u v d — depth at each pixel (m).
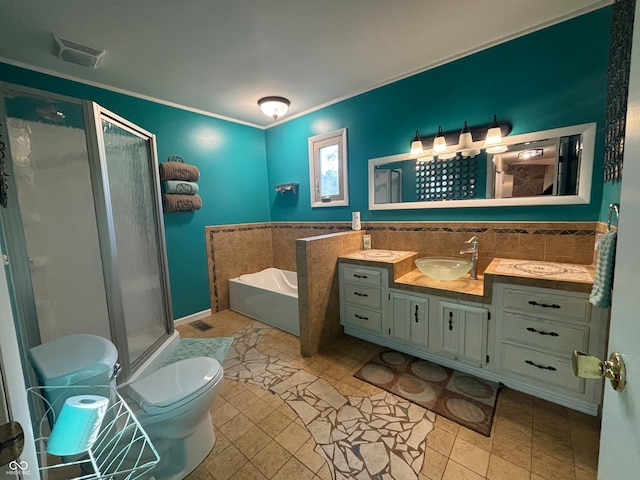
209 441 1.41
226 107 3.00
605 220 1.62
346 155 2.91
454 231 2.32
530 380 1.68
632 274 0.54
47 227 1.71
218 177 3.26
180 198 2.81
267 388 1.89
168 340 2.44
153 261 2.36
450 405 1.67
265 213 3.78
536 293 1.59
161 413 1.21
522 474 1.25
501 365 1.77
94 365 1.14
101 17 1.57
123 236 1.97
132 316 2.04
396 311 2.18
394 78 2.47
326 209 3.19
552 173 1.88
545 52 1.83
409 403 1.70
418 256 2.53
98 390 1.14
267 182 3.78
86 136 1.64
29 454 0.48
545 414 1.57
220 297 3.35
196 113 3.04
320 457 1.37
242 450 1.42
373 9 1.61
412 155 2.45
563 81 1.79
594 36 1.67
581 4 1.64
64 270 1.77
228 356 2.34
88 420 0.65
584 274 1.61
